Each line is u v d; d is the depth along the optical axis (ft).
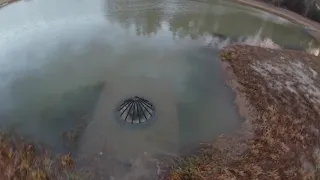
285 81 81.15
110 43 96.63
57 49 94.02
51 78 82.33
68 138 65.31
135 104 68.85
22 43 97.66
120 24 108.58
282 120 69.21
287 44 101.09
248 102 74.59
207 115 71.56
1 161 60.18
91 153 62.34
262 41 101.91
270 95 76.07
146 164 60.44
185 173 57.98
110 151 62.75
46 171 58.29
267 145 63.82
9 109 73.10
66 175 57.88
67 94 76.84
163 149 63.41
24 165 59.16
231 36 104.06
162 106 73.36
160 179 57.62
